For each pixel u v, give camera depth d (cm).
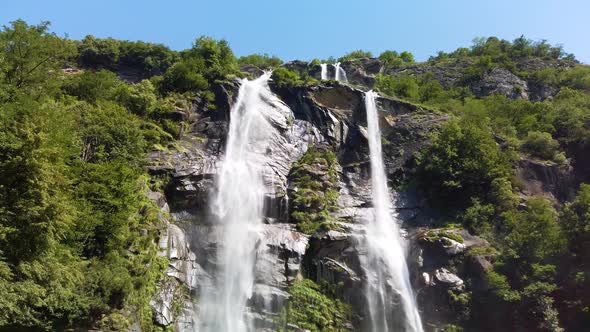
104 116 3681
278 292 3278
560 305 3275
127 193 2991
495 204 3994
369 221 3956
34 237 2192
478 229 3841
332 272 3484
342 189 4284
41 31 3466
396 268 3622
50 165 2308
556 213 3891
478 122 4762
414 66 7550
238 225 3631
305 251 3531
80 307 2286
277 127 4588
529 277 3369
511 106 5412
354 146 4669
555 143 4522
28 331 2197
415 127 4753
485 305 3362
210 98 4725
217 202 3688
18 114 2466
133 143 3697
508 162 4256
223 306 3203
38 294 2089
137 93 4544
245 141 4384
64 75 5009
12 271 2136
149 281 2784
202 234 3484
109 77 4850
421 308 3456
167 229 3203
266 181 3969
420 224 4050
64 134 2794
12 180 2200
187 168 3784
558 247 3425
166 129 4284
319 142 4619
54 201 2212
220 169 3875
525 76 6869
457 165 4184
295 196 3934
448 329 3356
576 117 4888
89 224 2636
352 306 3400
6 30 3341
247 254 3434
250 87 4972
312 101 4869
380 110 4884
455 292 3428
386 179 4434
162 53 6462
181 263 3183
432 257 3644
